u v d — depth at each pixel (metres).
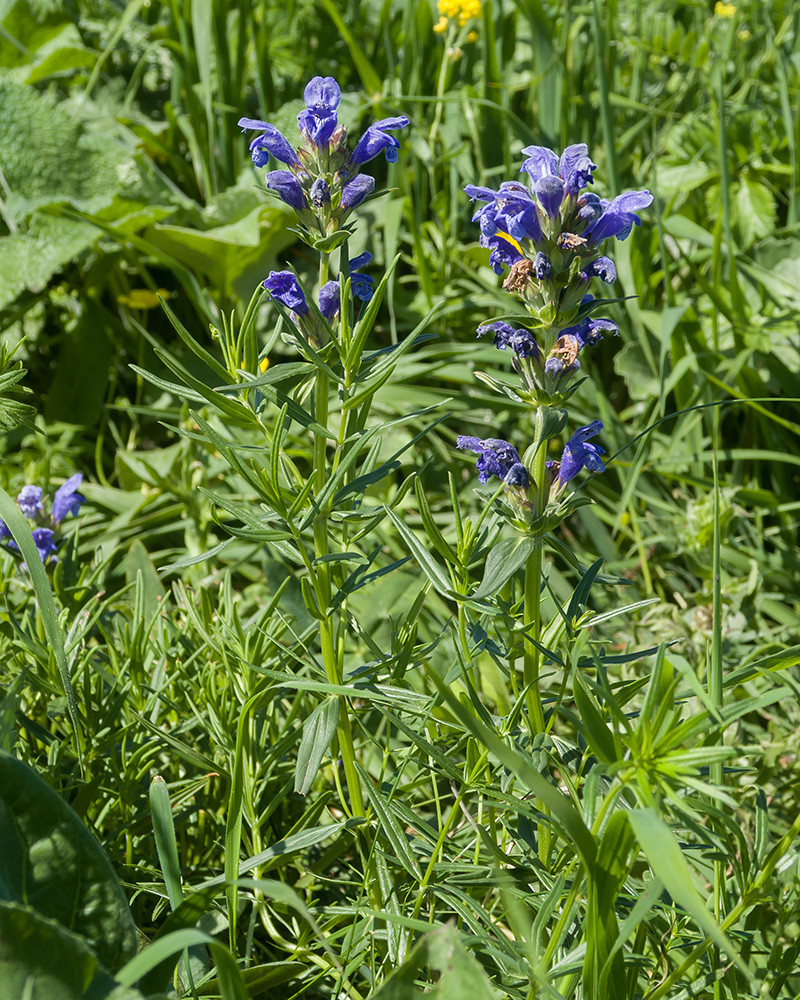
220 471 1.58
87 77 2.23
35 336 1.86
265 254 1.88
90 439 1.79
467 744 1.15
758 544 1.47
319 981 1.18
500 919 1.19
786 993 1.17
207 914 1.17
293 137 1.91
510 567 1.12
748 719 1.35
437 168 2.01
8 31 2.15
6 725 1.11
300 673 1.25
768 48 2.11
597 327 1.15
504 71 2.08
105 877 1.09
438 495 1.58
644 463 1.56
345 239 1.14
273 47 2.25
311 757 1.13
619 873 1.07
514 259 1.15
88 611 1.25
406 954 1.12
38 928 1.06
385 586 1.37
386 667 1.16
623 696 1.14
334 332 1.15
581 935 1.13
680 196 1.94
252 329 1.15
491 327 1.14
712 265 1.72
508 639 1.16
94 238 1.82
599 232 1.13
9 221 1.86
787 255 1.80
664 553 1.50
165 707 1.25
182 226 1.91
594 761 1.15
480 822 1.16
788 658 1.13
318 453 1.15
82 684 1.22
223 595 1.26
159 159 2.14
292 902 1.05
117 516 1.58
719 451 1.54
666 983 1.10
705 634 1.34
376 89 1.89
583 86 2.03
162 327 1.96
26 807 1.09
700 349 1.65
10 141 1.86
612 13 1.95
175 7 1.97
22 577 1.28
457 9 1.77
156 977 1.08
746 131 1.97
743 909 1.11
